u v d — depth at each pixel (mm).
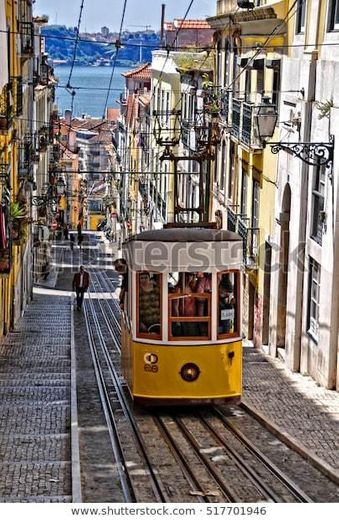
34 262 49000
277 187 24281
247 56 28969
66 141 98688
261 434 14852
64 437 14289
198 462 13234
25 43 34562
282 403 17391
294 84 22688
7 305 28969
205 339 16078
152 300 16141
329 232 19141
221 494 11398
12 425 15242
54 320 33406
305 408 16922
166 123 52375
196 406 16953
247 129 27562
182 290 16062
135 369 16234
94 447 14023
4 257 22094
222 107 33188
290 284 22531
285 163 23453
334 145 18938
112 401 17547
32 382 19625
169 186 49719
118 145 89688
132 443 14430
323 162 19719
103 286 49000
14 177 29906
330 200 19125
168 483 12031
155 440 14664
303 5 22625
